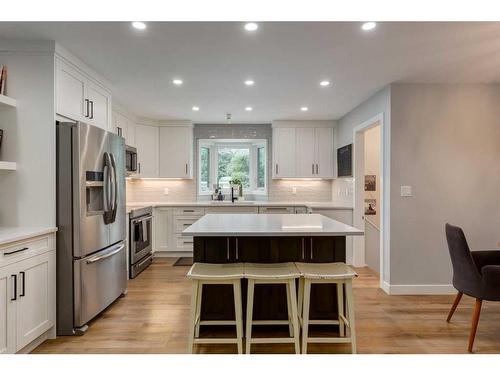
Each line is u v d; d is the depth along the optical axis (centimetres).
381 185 398
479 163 378
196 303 235
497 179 379
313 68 328
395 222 378
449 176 379
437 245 379
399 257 379
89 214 291
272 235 241
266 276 224
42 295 255
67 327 275
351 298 230
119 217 354
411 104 377
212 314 280
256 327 287
